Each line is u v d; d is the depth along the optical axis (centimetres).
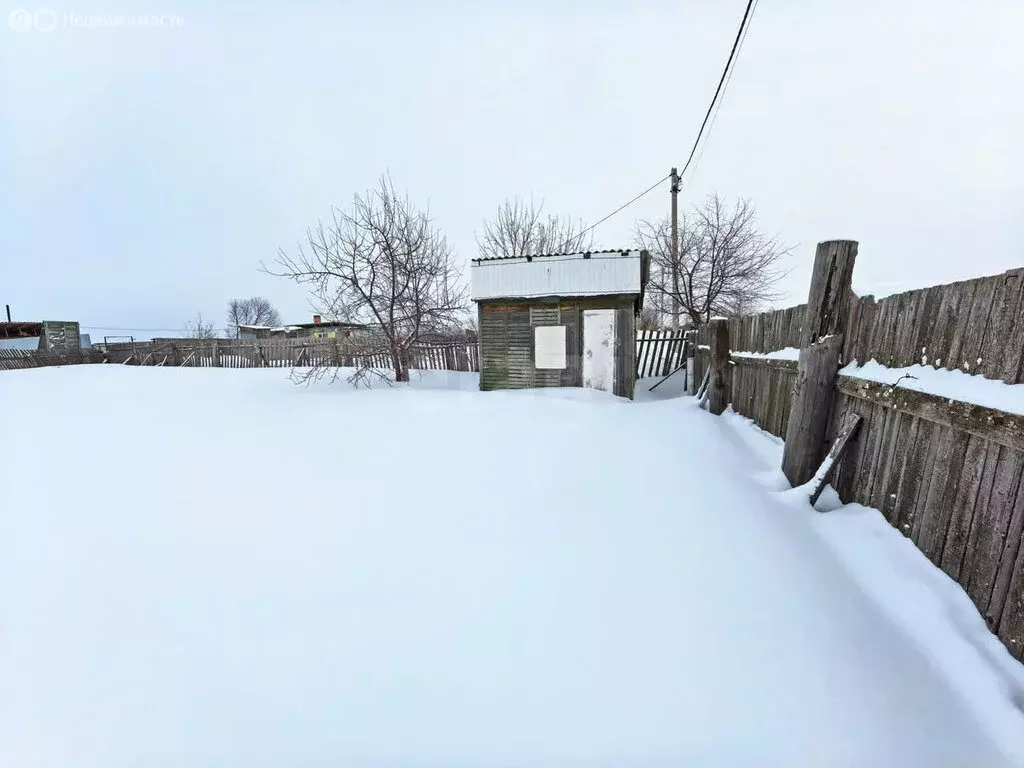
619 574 198
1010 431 143
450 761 117
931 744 120
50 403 679
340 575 203
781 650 152
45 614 178
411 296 895
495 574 201
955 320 180
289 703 135
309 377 954
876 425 229
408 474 338
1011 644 143
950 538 174
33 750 120
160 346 1705
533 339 823
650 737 123
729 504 260
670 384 915
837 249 260
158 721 129
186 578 203
